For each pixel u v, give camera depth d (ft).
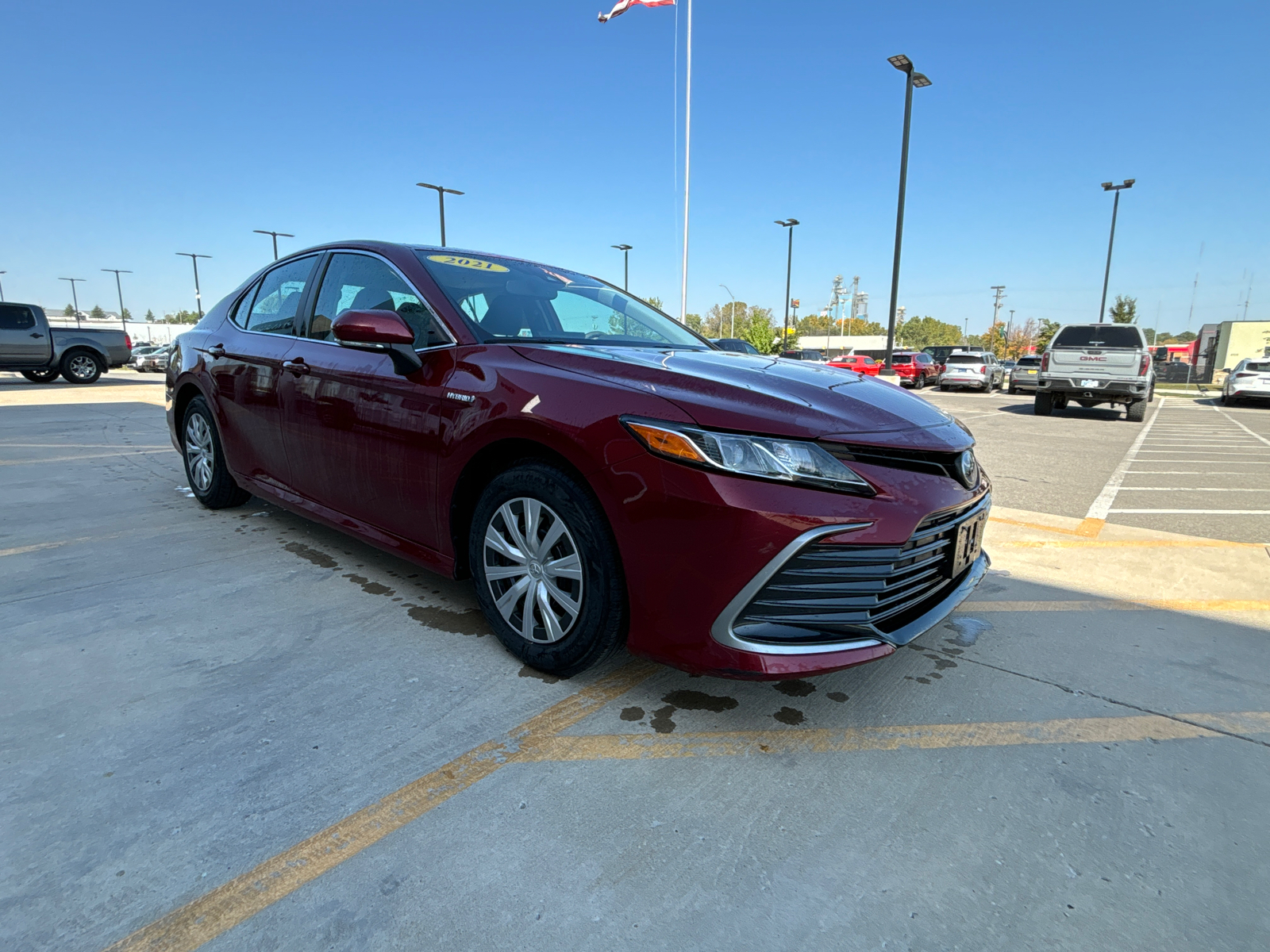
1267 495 19.63
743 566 6.13
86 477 17.48
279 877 4.83
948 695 7.74
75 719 6.57
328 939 4.36
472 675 7.68
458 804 5.64
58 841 5.05
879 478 6.51
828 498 6.23
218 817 5.36
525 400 7.30
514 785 5.91
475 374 7.93
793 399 6.89
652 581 6.51
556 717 6.97
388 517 9.14
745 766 6.31
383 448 8.89
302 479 10.67
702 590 6.29
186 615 8.98
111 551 11.43
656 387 6.86
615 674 7.88
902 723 7.14
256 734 6.45
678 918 4.62
